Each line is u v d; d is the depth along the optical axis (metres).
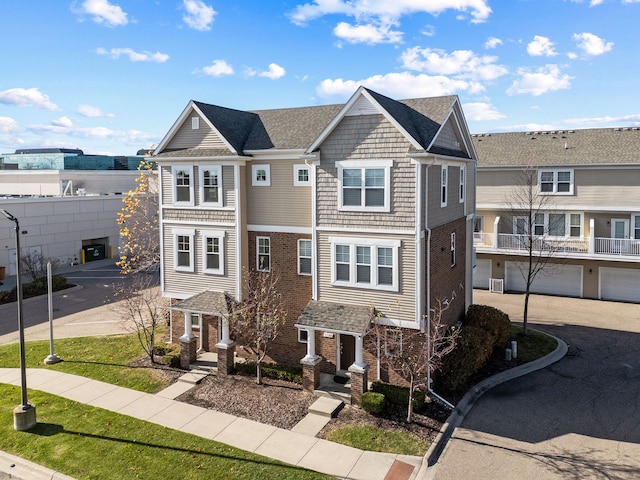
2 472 14.19
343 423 16.80
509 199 36.94
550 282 36.69
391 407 17.83
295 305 22.02
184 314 22.84
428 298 19.38
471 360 20.02
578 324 29.22
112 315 30.27
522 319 30.34
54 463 14.42
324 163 19.88
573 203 34.88
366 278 19.62
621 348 24.83
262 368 20.66
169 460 14.51
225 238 22.58
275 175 21.98
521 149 37.66
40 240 42.94
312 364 18.94
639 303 33.81
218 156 21.89
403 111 20.66
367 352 19.97
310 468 14.19
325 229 20.08
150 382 20.08
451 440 16.02
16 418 16.11
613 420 17.28
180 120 22.92
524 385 20.34
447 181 21.89
